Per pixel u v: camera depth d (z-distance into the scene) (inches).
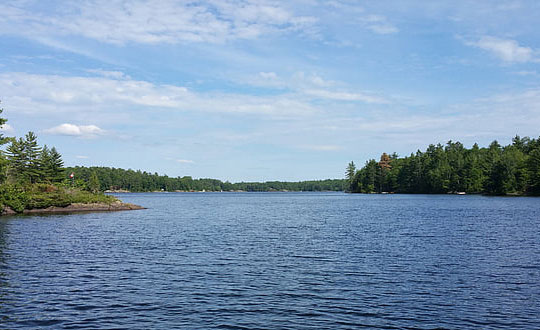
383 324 503.8
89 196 3075.8
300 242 1194.0
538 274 755.4
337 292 640.4
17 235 1355.8
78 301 592.4
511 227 1540.4
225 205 4072.3
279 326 497.7
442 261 884.6
